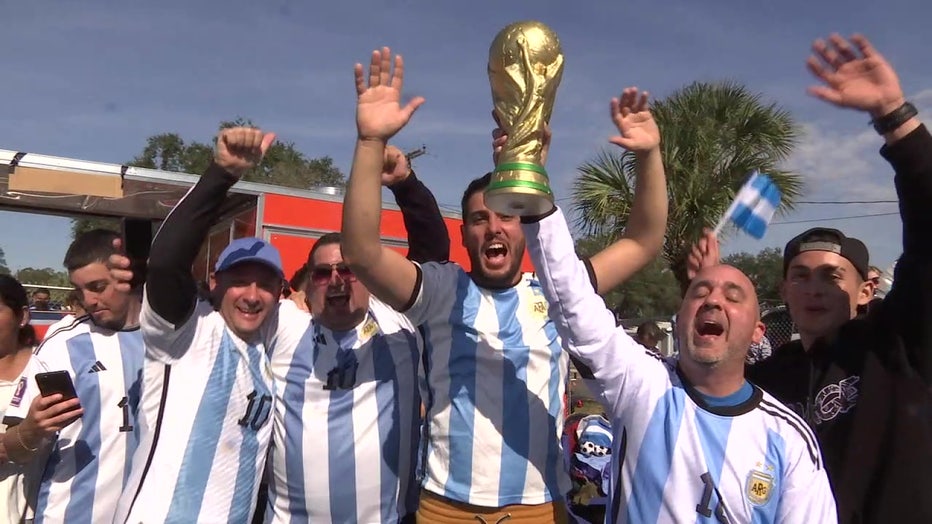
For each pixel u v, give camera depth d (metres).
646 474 1.95
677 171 10.86
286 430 2.45
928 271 2.10
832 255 2.43
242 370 2.35
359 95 2.06
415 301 2.17
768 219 2.62
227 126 2.21
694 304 1.99
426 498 2.25
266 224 6.53
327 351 2.49
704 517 1.88
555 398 2.27
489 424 2.17
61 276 16.59
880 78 2.05
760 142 11.12
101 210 6.53
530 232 2.06
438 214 2.77
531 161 1.94
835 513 1.90
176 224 2.14
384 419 2.47
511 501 2.15
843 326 2.39
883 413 2.17
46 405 2.36
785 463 1.89
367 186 2.03
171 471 2.18
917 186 2.02
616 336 2.05
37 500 2.57
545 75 2.04
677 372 2.09
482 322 2.23
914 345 2.17
